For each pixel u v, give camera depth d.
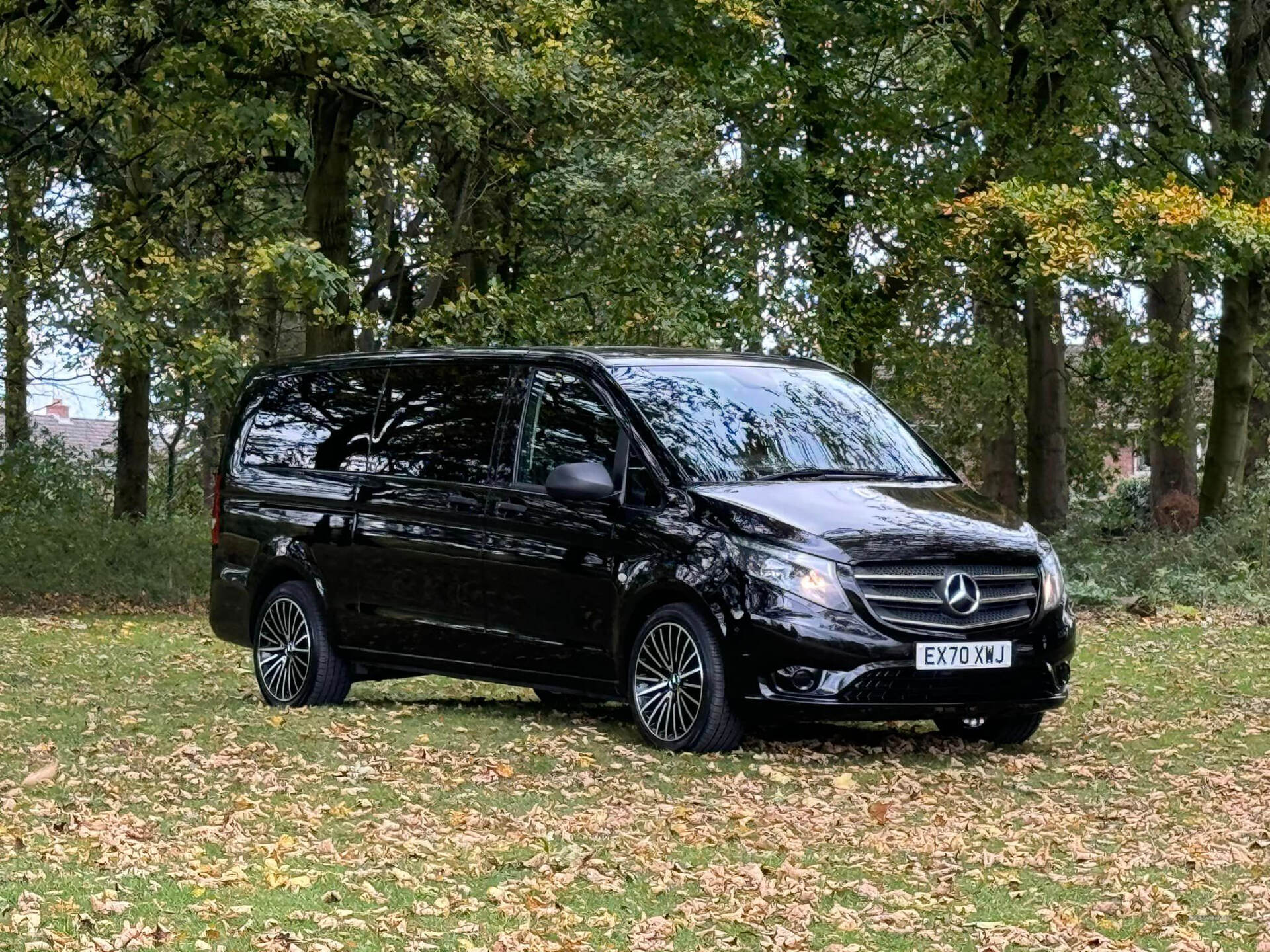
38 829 6.68
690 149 22.11
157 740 9.09
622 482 9.30
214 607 11.59
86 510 25.58
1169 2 25.42
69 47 18.11
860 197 27.00
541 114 20.34
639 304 21.64
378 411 10.77
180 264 20.05
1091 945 5.35
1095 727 10.52
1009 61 25.84
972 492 9.70
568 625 9.40
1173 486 33.91
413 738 9.20
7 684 12.03
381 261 21.52
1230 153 24.83
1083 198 20.61
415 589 10.20
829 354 24.66
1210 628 17.56
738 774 8.20
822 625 8.52
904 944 5.34
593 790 7.85
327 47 18.17
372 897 5.69
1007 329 36.53
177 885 5.77
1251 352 25.25
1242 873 6.53
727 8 20.94
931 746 9.48
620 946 5.22
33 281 21.59
